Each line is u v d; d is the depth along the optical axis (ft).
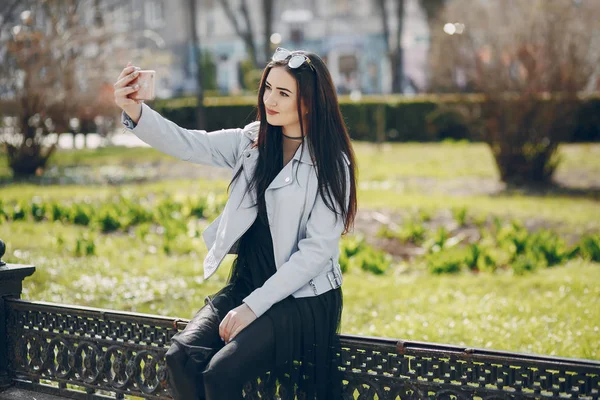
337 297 10.25
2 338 12.85
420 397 9.88
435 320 18.10
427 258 25.05
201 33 147.84
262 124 10.43
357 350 10.27
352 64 144.36
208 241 10.86
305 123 10.16
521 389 9.32
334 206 9.94
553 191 41.55
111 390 11.83
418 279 22.81
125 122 10.31
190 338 9.68
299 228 10.01
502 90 43.01
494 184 44.60
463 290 21.31
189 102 83.10
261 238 10.36
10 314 12.87
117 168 51.75
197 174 48.47
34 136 46.37
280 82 10.02
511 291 20.93
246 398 10.73
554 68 42.11
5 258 23.44
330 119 10.18
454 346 9.68
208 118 82.89
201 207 32.37
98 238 27.99
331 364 10.25
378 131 72.08
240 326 9.50
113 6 51.62
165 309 19.21
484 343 16.34
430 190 42.01
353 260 24.26
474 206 35.14
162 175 47.91
